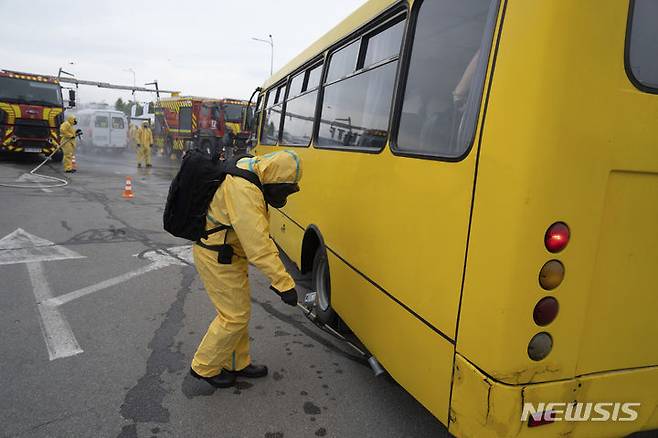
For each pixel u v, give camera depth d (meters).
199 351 3.33
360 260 3.35
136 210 10.50
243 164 3.07
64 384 3.46
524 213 1.85
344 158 3.81
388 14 3.31
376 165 3.13
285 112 6.52
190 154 3.12
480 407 2.03
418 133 2.67
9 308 4.80
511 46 1.93
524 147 1.84
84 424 3.01
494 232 1.95
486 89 2.04
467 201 2.11
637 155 1.95
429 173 2.43
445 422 2.27
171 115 28.64
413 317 2.55
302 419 3.17
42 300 5.04
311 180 4.77
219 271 3.13
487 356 2.00
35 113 17.41
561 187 1.86
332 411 3.28
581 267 1.96
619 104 1.89
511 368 1.96
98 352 3.97
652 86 1.97
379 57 3.42
